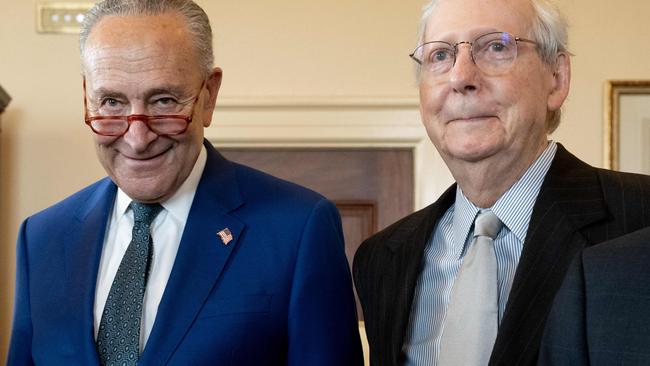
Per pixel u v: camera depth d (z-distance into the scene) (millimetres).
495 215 1688
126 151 1612
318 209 1744
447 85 1645
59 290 1710
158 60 1568
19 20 3334
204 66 1648
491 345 1590
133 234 1702
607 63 3219
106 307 1646
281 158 3361
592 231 1567
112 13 1599
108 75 1563
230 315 1633
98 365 1603
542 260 1566
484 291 1630
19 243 1825
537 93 1645
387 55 3287
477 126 1622
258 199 1762
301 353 1674
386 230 1950
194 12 1645
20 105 3312
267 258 1689
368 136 3287
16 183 3291
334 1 3309
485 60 1633
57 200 3287
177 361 1597
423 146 3279
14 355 1737
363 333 2863
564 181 1642
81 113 3307
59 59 3322
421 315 1737
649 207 1572
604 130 3184
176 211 1722
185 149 1637
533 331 1517
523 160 1654
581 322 1272
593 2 3234
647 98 3186
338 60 3299
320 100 3281
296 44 3311
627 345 1219
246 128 3311
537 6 1664
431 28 1696
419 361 1692
